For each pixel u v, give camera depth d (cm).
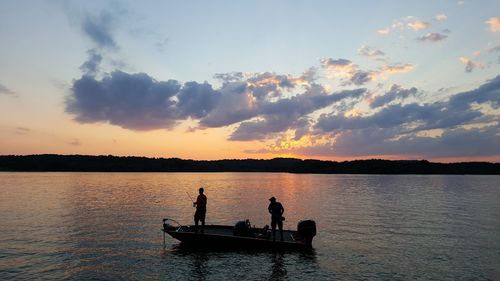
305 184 10981
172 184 10006
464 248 2192
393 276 1650
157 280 1575
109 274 1647
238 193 6794
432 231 2764
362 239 2445
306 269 1742
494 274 1684
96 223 2995
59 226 2845
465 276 1655
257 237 2106
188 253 2006
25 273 1653
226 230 2289
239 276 1634
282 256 1962
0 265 1769
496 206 4638
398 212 3947
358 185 10462
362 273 1689
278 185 10238
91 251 2048
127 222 3056
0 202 4678
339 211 4050
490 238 2497
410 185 10562
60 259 1883
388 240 2417
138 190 7244
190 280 1577
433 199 5706
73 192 6494
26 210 3834
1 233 2556
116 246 2170
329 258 1938
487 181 14612
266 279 1602
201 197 2080
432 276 1653
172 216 3494
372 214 3778
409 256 1992
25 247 2139
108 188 7800
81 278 1590
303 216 3619
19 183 9600
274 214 2045
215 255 1969
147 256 1947
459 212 3962
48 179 12481
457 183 12269
